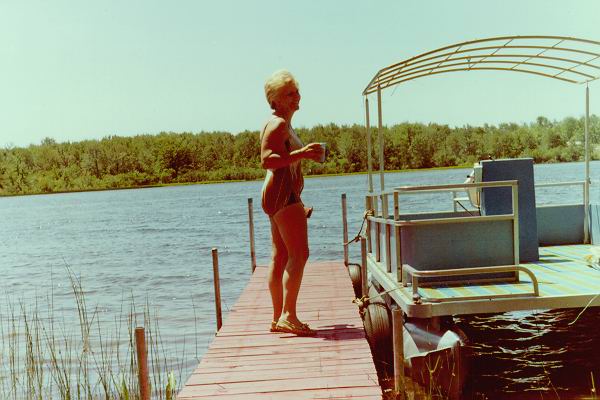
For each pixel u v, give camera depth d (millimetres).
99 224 59812
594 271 7434
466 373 6496
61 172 139875
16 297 20219
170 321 14633
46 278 25500
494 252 6953
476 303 6172
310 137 124500
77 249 38031
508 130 109125
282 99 5855
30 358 8367
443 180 89000
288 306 6254
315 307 7570
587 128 9570
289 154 5691
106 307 17406
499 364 8281
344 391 4734
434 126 115062
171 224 53562
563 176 71250
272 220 6180
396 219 6961
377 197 9617
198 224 51750
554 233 9734
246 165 138375
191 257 29969
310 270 10688
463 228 6945
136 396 6781
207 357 5633
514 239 6918
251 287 9117
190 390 4844
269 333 6348
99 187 139875
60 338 12391
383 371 7648
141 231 48531
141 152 138625
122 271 26266
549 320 10570
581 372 7707
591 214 9562
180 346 11688
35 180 139625
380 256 8914
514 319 10820
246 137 138375
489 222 6941
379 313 7715
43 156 139875
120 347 11523
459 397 6352
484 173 8109
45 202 120250
